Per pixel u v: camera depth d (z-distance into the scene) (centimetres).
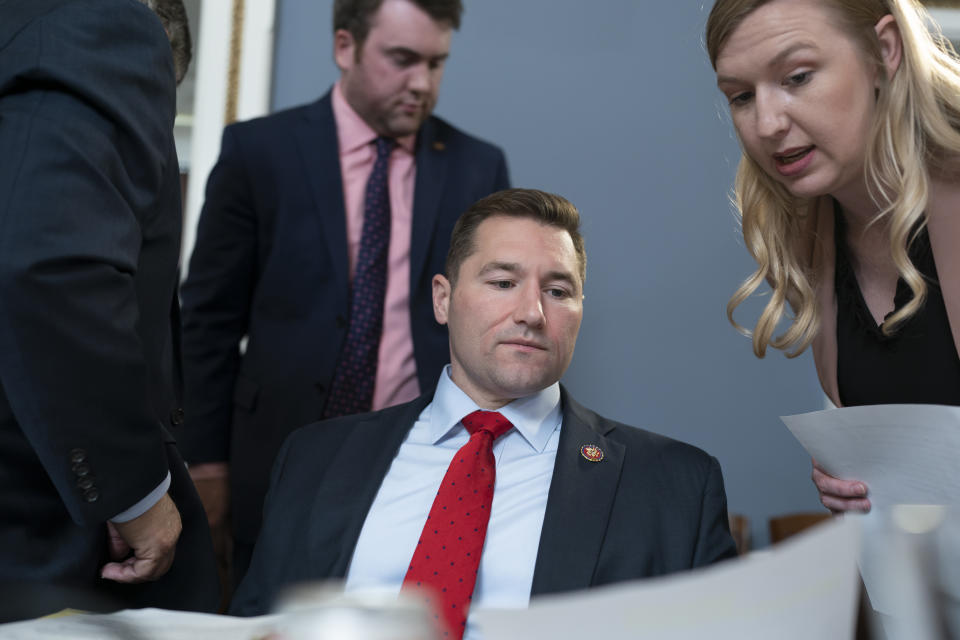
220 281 237
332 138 247
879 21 137
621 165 303
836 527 49
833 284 158
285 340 233
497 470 143
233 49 284
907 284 145
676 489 139
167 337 139
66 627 80
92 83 117
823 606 48
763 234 162
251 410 231
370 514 139
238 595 140
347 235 240
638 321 300
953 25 279
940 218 140
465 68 300
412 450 148
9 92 116
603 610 49
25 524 117
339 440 152
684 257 302
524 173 299
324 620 52
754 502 296
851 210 151
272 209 240
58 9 120
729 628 47
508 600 128
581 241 158
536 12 304
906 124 138
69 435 114
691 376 299
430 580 125
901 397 147
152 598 137
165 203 133
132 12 126
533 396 150
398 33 238
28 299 109
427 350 237
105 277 116
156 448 125
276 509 145
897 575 57
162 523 130
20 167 111
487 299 149
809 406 300
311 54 291
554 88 303
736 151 304
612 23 306
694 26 307
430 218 244
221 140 257
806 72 134
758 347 163
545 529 132
